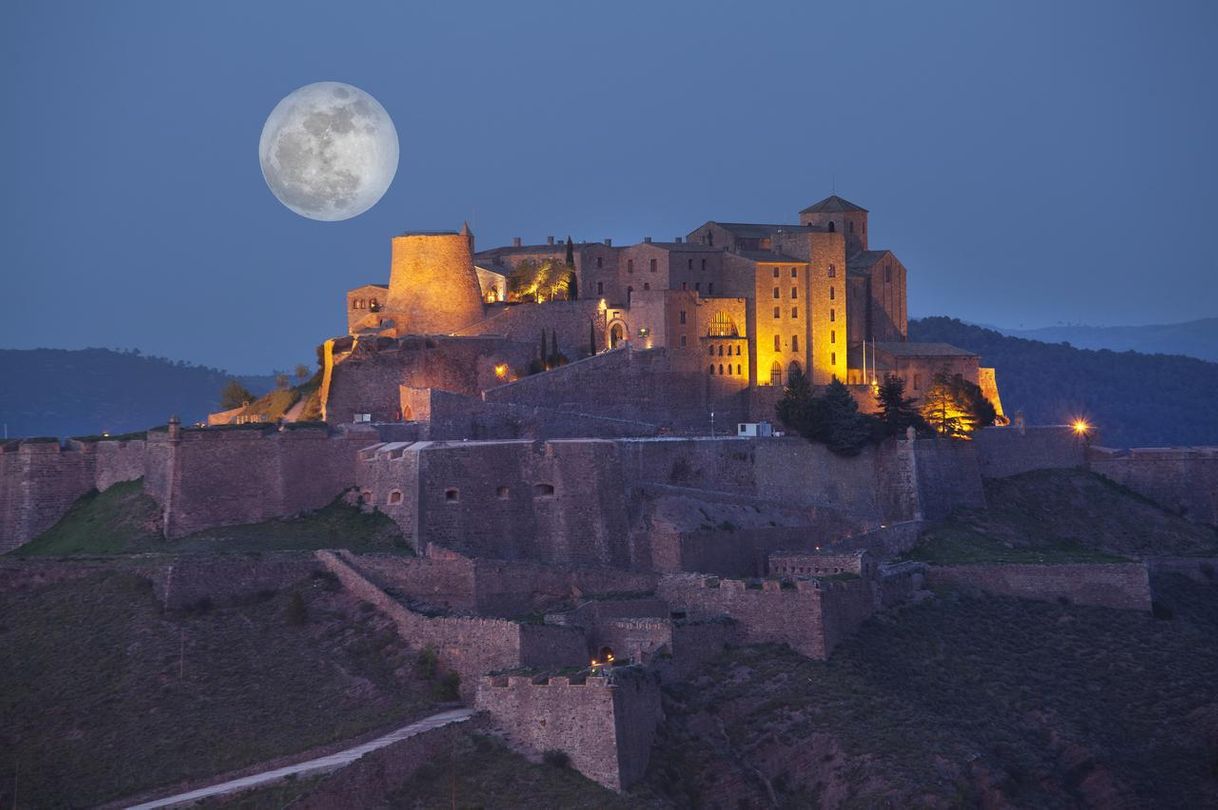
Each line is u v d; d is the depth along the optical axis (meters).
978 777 178.25
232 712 170.25
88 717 171.00
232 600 188.62
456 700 173.62
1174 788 191.75
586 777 159.75
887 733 181.12
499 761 160.25
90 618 186.38
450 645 176.62
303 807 148.25
